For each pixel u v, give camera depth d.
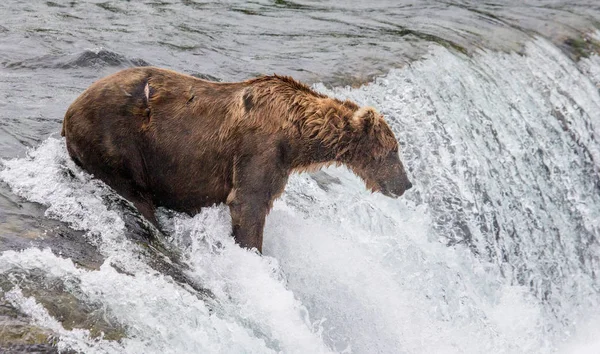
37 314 13.53
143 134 17.97
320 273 19.73
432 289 21.97
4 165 18.53
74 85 25.39
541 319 24.92
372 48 32.47
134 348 13.59
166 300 14.95
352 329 19.23
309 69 29.45
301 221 20.67
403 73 30.20
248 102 18.14
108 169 17.95
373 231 22.41
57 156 19.17
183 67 28.34
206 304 15.77
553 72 36.00
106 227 17.06
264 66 29.45
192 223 18.94
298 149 18.47
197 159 18.34
